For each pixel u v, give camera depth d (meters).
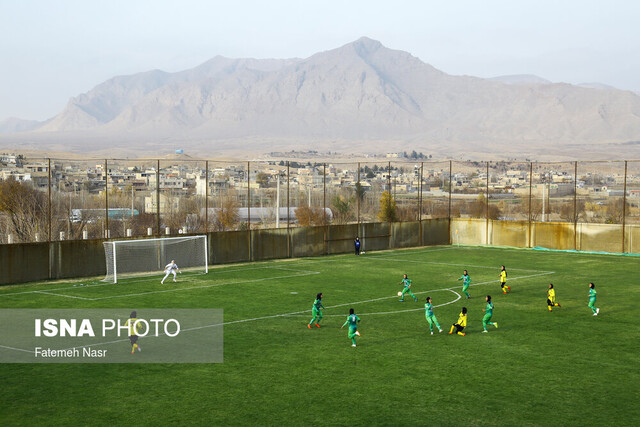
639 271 51.06
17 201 71.06
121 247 48.47
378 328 30.12
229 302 36.59
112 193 104.44
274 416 18.16
